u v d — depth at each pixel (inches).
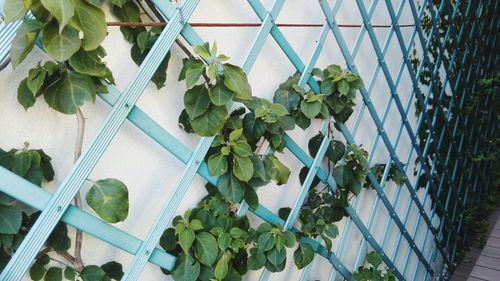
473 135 96.0
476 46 87.7
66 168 28.4
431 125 75.6
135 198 32.9
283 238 39.4
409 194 73.6
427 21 69.6
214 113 32.4
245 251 39.6
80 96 24.4
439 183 83.3
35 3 20.6
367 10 54.2
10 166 24.2
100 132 26.1
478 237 94.3
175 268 32.8
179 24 29.5
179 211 36.3
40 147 27.0
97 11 22.4
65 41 21.9
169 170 35.4
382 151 64.3
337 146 48.6
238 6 38.0
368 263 62.5
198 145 33.1
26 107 24.6
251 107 36.2
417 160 75.0
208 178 34.7
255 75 41.4
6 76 25.0
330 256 50.8
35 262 26.3
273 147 39.4
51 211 23.9
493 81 99.3
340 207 51.2
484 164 100.6
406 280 76.3
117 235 28.1
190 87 29.6
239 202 37.3
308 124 42.4
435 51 73.3
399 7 58.2
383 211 66.3
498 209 102.2
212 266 34.6
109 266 31.1
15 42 21.2
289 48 40.4
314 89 44.3
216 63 31.2
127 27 30.0
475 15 83.6
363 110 53.7
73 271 27.7
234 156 34.7
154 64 28.3
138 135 32.6
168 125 34.5
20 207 25.6
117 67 30.3
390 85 59.5
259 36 36.3
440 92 78.7
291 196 48.3
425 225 82.3
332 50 50.6
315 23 47.0
